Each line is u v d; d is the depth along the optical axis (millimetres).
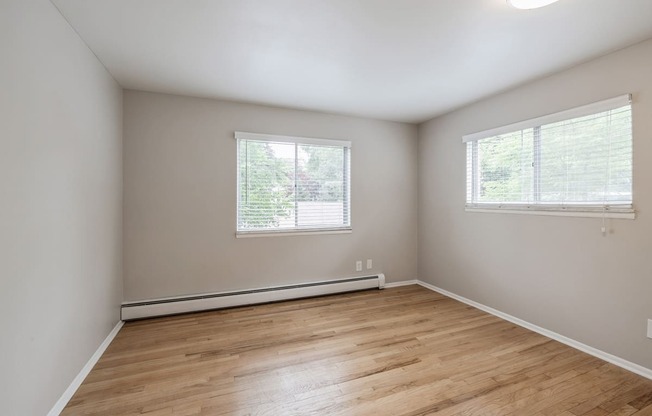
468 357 2295
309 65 2510
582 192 2432
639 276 2084
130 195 3014
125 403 1758
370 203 4094
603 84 2281
